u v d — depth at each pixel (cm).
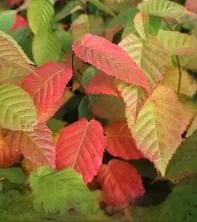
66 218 82
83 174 84
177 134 85
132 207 88
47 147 81
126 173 90
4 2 119
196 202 86
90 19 105
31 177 84
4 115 79
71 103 99
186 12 94
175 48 91
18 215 83
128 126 84
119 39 99
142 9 91
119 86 83
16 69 80
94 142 86
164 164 83
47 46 97
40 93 83
